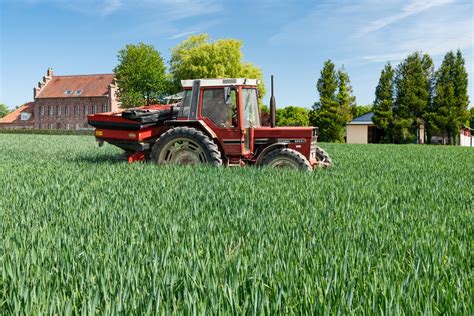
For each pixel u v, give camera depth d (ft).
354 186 24.41
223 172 29.91
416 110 177.27
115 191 22.35
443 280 9.37
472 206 18.94
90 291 8.58
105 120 36.91
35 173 30.04
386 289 8.52
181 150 34.71
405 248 11.86
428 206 18.63
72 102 257.14
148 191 22.13
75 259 10.87
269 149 33.91
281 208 17.79
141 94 197.77
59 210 17.58
